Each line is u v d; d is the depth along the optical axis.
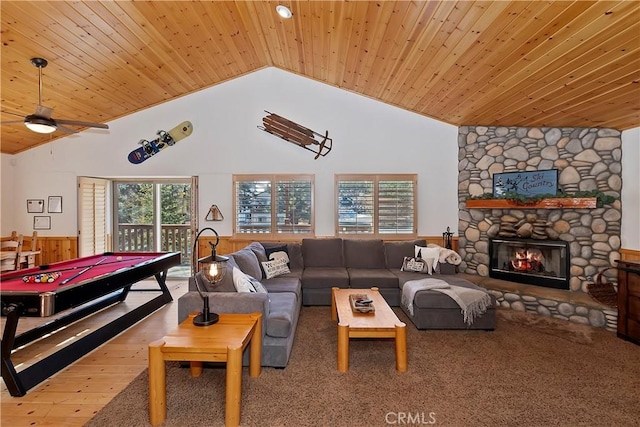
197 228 5.48
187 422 1.95
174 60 4.19
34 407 2.10
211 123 5.44
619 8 2.04
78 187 5.43
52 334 3.26
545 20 2.32
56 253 5.46
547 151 4.31
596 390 2.27
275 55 4.88
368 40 3.43
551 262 4.24
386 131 5.33
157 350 1.92
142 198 6.31
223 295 2.59
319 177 5.40
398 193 5.34
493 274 4.70
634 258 3.66
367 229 5.37
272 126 5.35
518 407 2.08
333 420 1.96
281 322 2.61
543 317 3.74
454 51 3.07
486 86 3.56
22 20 2.85
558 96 3.35
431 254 4.52
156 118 5.42
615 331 3.32
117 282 2.95
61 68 3.63
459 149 5.16
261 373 2.50
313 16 3.33
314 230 5.42
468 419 1.97
